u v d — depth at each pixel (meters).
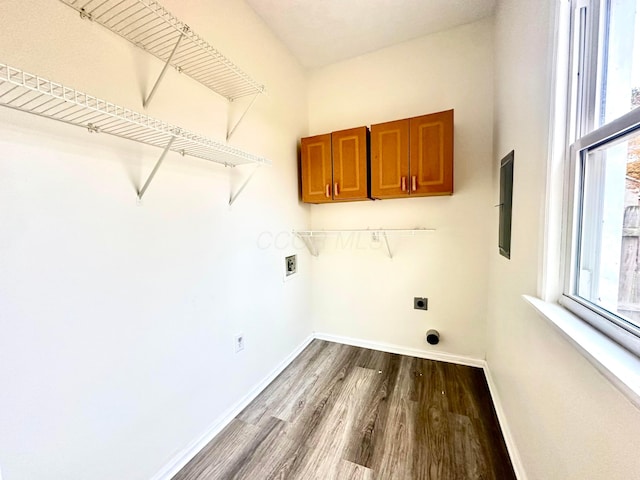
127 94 1.13
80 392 1.00
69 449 0.97
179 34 1.22
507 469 1.33
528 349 1.18
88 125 1.01
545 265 1.04
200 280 1.51
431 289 2.35
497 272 1.85
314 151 2.33
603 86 0.85
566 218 0.99
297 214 2.49
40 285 0.90
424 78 2.23
